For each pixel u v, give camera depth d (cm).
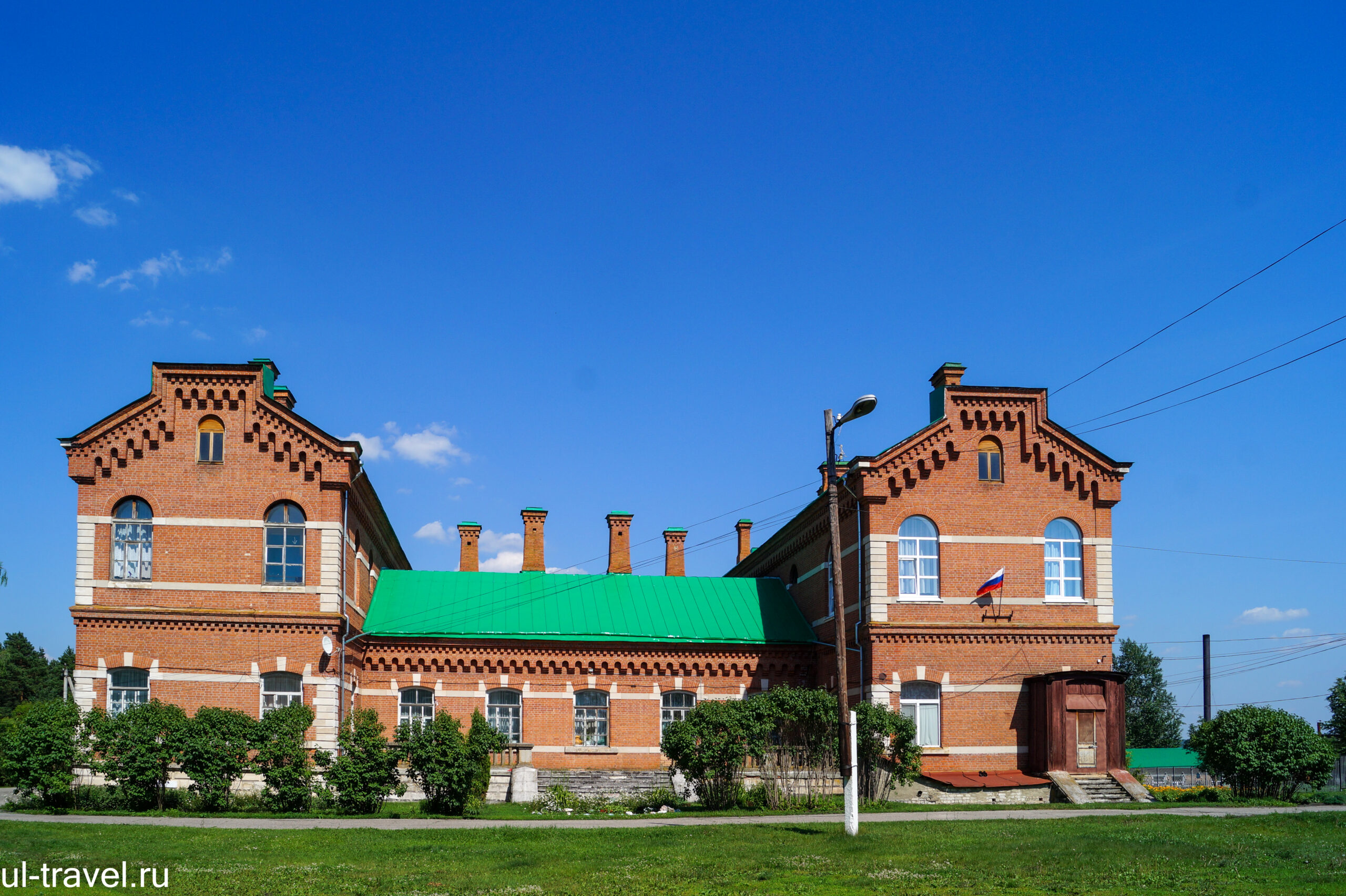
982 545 4191
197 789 3328
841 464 4378
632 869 2195
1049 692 3953
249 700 3869
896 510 4175
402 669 4469
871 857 2361
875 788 3700
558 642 4544
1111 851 2359
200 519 3972
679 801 3641
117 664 3847
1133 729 9038
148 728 3266
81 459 3975
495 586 5034
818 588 4762
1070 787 3781
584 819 3161
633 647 4594
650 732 4550
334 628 3941
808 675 4719
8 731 3444
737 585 5244
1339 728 6706
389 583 4988
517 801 3781
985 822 2988
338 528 4009
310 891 1930
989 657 4112
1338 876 2039
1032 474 4272
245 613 3900
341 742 3331
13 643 10219
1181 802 3631
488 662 4506
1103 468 4300
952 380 4294
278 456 4031
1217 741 3791
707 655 4641
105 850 2331
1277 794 3719
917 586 4147
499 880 2066
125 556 3941
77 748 3284
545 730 4494
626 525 5791
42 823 2781
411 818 3111
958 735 4038
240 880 2025
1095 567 4228
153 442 4012
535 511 5591
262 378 4078
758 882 2059
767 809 3484
